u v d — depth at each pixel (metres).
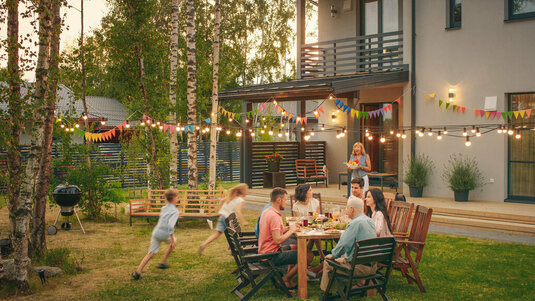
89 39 13.77
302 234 6.47
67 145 12.67
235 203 7.88
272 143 16.84
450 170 13.09
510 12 12.23
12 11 7.85
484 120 12.49
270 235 6.55
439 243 9.34
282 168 16.98
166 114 13.08
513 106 12.34
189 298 6.42
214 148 13.30
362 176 11.66
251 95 14.59
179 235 10.65
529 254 8.45
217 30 13.39
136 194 18.05
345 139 17.14
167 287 6.91
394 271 7.57
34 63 7.48
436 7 13.34
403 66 14.02
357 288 5.91
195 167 12.97
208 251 9.05
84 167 12.77
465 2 12.80
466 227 10.73
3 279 6.75
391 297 6.31
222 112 13.65
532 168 12.02
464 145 12.83
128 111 12.82
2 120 7.08
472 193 12.68
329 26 17.89
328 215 7.98
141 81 12.18
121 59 12.34
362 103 16.58
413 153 13.72
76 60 13.50
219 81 15.02
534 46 11.77
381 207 6.58
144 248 9.40
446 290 6.59
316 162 17.38
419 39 13.67
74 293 6.66
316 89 12.30
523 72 11.94
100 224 12.10
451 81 13.08
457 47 12.96
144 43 12.25
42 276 7.00
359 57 15.02
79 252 9.08
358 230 5.86
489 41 12.44
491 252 8.61
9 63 7.30
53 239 10.28
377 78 13.14
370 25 16.88
